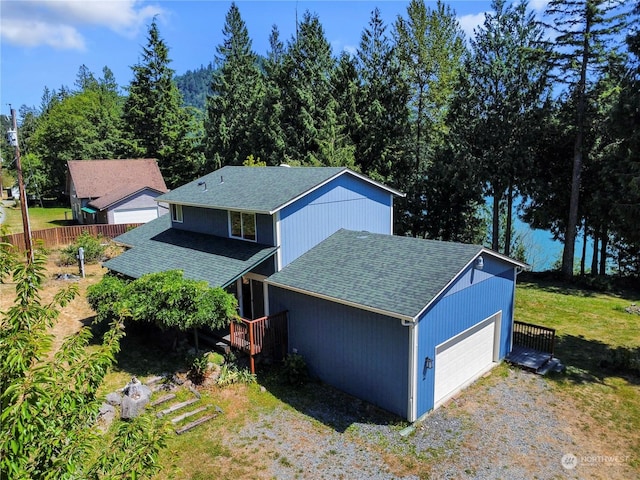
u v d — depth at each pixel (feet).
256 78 156.46
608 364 47.75
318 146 113.50
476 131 94.32
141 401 37.70
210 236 60.54
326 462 32.42
